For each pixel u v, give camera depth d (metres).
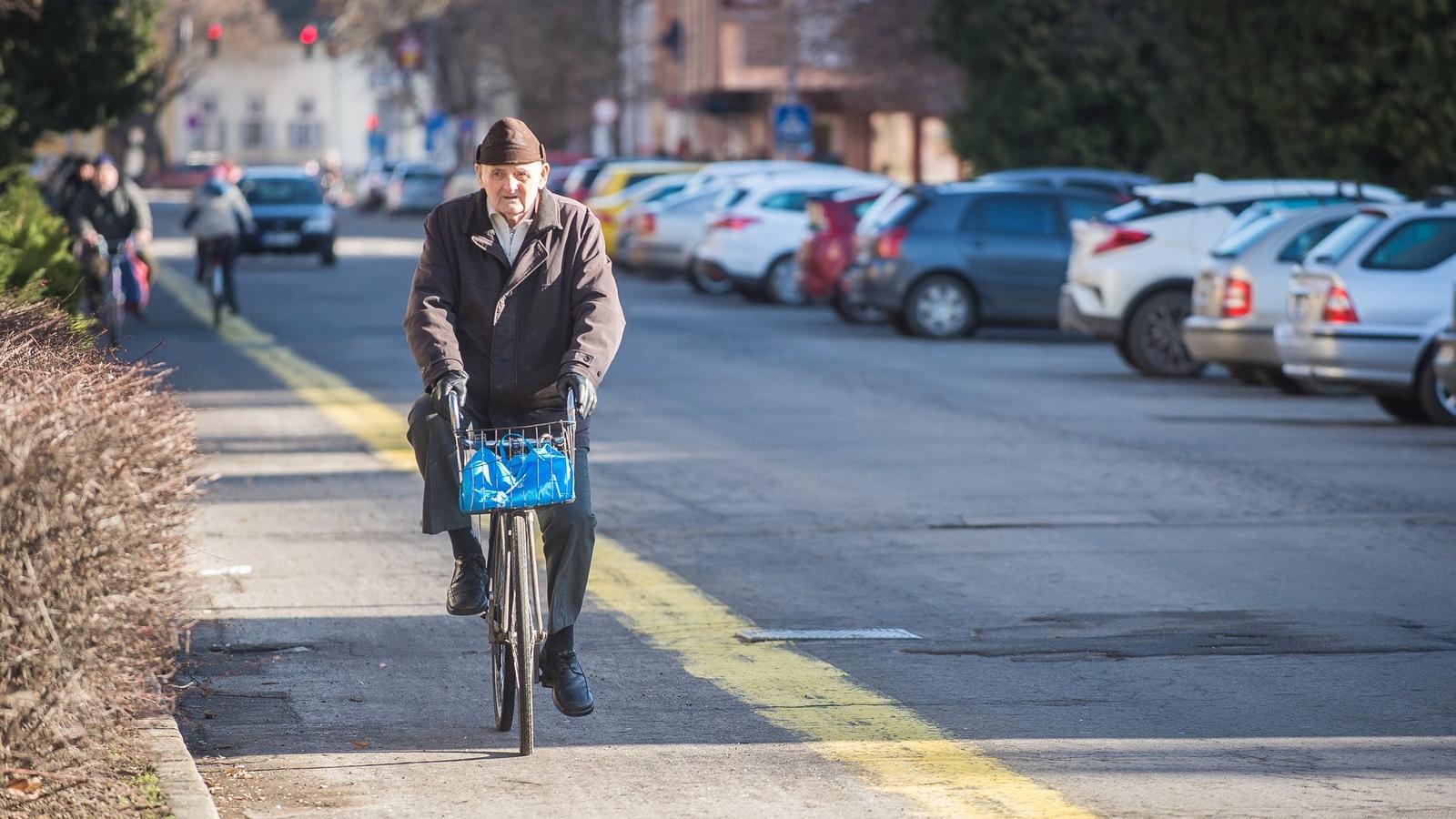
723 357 67.00
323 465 41.09
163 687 21.70
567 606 20.69
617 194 120.75
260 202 119.12
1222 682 23.53
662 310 90.19
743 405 52.66
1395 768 19.84
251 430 46.66
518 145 19.95
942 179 191.88
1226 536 33.28
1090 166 121.19
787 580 29.62
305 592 28.41
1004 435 46.66
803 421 49.06
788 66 143.25
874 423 48.81
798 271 88.56
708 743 20.78
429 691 22.98
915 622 26.84
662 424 48.41
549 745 20.72
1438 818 18.14
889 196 78.88
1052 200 76.62
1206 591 28.83
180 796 17.83
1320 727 21.47
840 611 27.48
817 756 20.28
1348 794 18.89
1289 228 56.50
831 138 183.00
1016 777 19.48
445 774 19.64
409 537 32.97
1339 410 53.16
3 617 15.79
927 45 138.00
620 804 18.61
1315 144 87.94
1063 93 120.44
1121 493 37.75
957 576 29.94
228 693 22.78
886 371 62.53
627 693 22.98
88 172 63.25
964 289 75.81
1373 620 26.94
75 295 32.72
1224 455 43.25
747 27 170.62
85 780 17.38
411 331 19.97
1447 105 82.56
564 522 20.48
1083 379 61.00
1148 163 121.19
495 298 20.34
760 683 23.42
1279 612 27.34
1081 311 63.91
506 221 20.34
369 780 19.39
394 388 55.72
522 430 20.14
